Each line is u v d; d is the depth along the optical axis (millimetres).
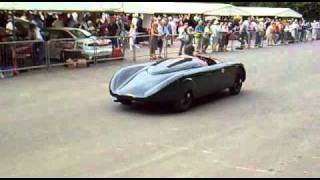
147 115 9445
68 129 8211
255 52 23719
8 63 14414
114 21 21297
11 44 14430
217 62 11445
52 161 6410
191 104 10375
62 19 20500
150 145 7277
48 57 15828
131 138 7672
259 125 8750
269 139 7770
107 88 12547
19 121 8781
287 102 11062
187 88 9820
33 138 7590
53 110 9789
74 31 17750
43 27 18516
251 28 26422
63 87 12594
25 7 14977
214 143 7461
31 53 15227
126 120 8969
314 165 6465
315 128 8586
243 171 6148
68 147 7094
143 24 29094
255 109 10203
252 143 7504
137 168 6168
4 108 9953
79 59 16672
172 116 9398
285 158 6754
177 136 7852
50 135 7789
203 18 28609
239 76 12055
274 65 18359
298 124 8891
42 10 15586
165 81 9523
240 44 26188
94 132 8023
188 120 9062
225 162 6504
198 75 10203
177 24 27250
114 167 6195
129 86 9781
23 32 16703
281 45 28953
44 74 14820
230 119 9211
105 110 9836
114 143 7355
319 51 25062
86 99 11008
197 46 22000
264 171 6172
